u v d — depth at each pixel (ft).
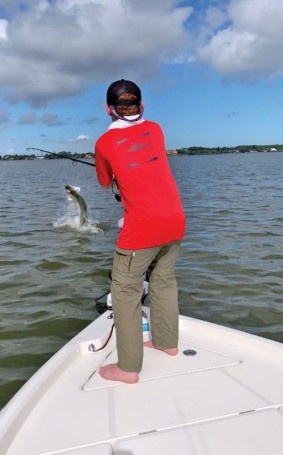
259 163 185.47
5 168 203.72
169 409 9.40
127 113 10.48
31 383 9.94
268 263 24.76
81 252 28.14
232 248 28.27
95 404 9.64
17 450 8.30
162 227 10.00
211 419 9.04
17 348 15.29
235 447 8.24
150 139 10.43
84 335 12.39
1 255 27.43
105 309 15.62
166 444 8.36
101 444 8.41
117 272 10.38
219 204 51.62
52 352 14.99
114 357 11.70
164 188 10.16
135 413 9.30
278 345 11.60
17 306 18.86
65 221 40.45
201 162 217.97
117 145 10.18
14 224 39.37
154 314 11.53
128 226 10.14
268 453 8.09
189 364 11.21
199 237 31.89
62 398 9.89
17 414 8.85
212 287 21.02
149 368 11.05
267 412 9.22
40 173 147.84
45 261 25.82
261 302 19.22
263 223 37.40
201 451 8.16
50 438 8.60
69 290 20.80
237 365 11.12
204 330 12.78
